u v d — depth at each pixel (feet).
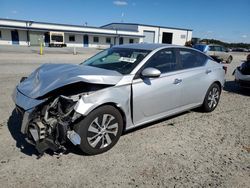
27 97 11.28
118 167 10.79
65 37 163.02
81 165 10.79
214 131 15.31
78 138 10.74
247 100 23.95
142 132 14.48
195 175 10.52
